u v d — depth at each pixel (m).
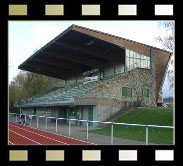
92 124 28.69
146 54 34.78
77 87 41.66
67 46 32.03
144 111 28.02
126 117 27.11
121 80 31.95
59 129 24.19
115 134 19.08
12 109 69.38
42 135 18.55
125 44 32.62
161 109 28.41
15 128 25.08
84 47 32.69
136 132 19.73
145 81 34.09
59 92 50.69
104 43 31.72
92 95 29.94
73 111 35.12
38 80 70.62
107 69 38.38
